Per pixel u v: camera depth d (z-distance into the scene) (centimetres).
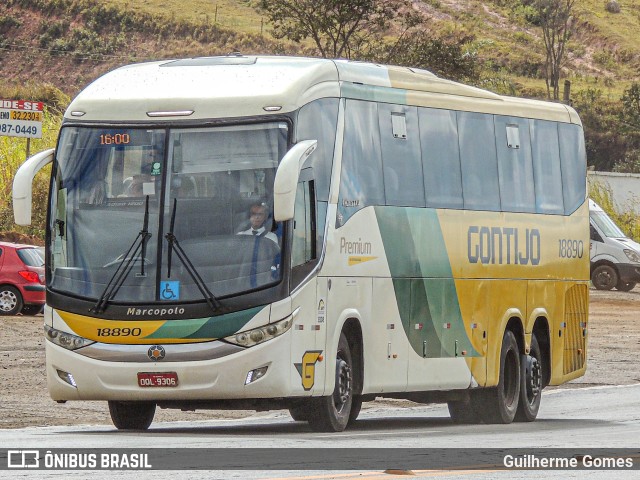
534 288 3866
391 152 3241
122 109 2908
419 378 3316
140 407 3153
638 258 10319
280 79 2912
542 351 3969
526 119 3866
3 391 4200
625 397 4553
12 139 9631
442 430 3244
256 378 2780
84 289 2844
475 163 3603
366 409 4188
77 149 2919
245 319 2780
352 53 12062
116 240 2850
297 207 2852
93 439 2712
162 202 2847
